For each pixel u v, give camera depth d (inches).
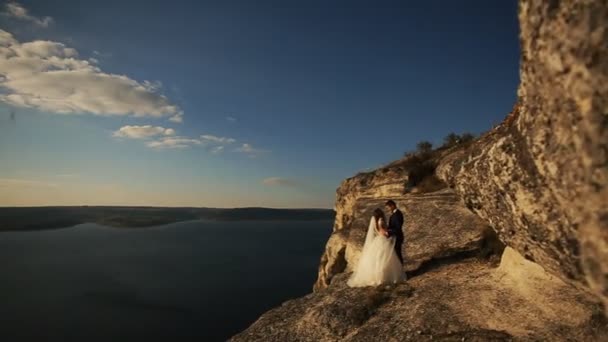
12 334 1994.3
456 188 339.3
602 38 112.2
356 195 1018.1
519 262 368.2
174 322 2148.1
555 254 190.7
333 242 863.1
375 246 481.1
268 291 2861.7
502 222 256.4
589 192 125.6
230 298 2667.3
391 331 354.3
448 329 332.8
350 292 460.4
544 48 137.7
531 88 155.8
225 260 4613.7
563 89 131.2
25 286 3176.7
